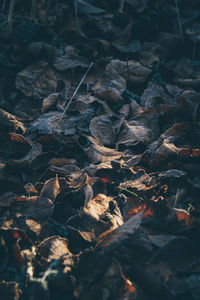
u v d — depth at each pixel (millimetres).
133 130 943
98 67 1062
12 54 1076
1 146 896
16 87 1010
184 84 1083
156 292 722
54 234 782
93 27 1140
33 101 1007
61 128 940
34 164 884
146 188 846
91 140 919
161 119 977
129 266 741
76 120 958
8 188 835
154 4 1217
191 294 724
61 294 727
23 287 725
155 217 778
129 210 822
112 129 953
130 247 751
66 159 898
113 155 906
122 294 710
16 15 1152
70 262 737
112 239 759
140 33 1153
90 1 1184
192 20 1228
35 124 948
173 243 751
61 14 1153
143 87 1066
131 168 892
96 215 797
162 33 1158
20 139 889
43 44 1070
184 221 770
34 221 788
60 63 1056
